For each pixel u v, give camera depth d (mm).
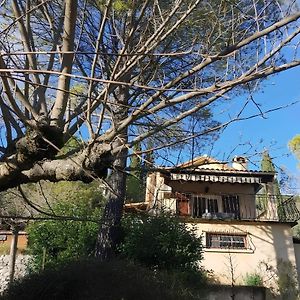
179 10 4594
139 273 9227
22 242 18125
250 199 18797
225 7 4211
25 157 3896
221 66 4766
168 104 3619
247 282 16250
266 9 3832
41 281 8852
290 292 16328
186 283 11398
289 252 17047
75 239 14000
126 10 4516
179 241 12156
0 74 2934
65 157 4035
